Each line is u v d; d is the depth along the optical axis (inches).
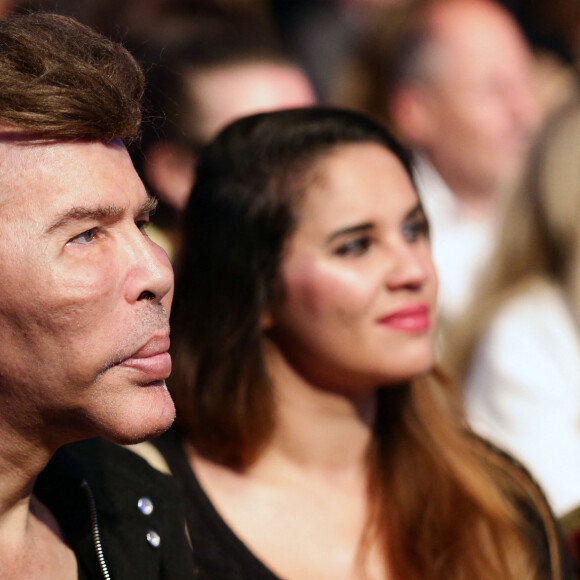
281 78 389.4
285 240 254.7
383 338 250.8
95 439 201.2
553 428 386.3
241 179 262.5
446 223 523.2
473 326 419.8
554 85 599.2
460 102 535.5
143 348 155.5
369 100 557.6
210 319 264.4
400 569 259.4
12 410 152.6
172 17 402.9
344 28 590.9
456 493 274.2
